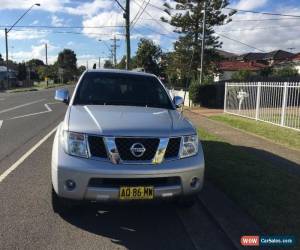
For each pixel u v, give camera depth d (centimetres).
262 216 536
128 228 519
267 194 629
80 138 486
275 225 508
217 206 585
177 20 4234
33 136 1220
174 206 591
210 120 1830
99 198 476
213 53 4362
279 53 7212
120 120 513
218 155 920
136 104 631
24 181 716
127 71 709
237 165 818
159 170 480
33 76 11331
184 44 4288
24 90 5809
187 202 561
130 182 479
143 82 680
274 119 1614
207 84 2825
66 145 491
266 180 709
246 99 1917
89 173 470
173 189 490
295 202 593
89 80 666
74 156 483
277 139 1215
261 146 1089
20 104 2678
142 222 540
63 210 539
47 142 1112
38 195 638
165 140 491
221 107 2789
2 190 662
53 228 509
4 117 1786
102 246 464
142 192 479
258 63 7225
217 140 1158
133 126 496
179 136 504
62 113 2047
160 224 535
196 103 2847
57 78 11819
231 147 1037
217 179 711
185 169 494
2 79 7119
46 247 455
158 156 486
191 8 4216
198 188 513
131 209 583
